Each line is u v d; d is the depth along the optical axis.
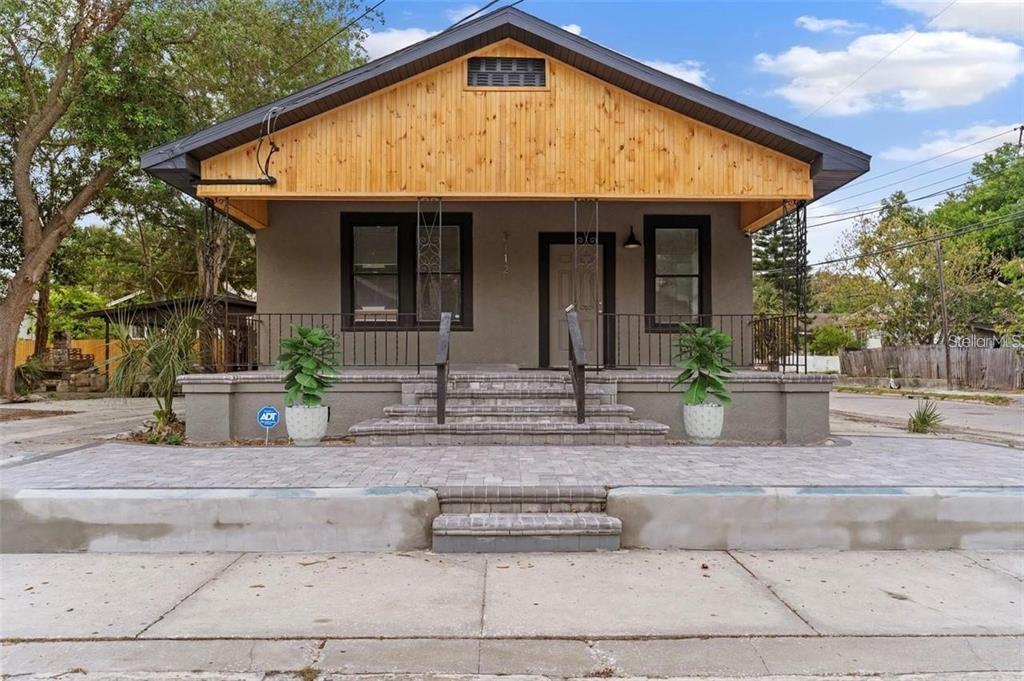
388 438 7.69
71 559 5.05
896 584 4.54
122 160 15.53
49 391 19.88
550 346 11.09
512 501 5.44
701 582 4.55
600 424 7.70
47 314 23.19
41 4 14.63
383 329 10.87
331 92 8.66
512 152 9.07
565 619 3.96
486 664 3.49
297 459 6.86
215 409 8.45
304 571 4.77
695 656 3.57
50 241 16.64
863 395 25.19
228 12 15.84
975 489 5.48
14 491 5.32
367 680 3.34
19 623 3.91
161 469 6.38
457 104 9.05
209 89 18.34
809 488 5.44
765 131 8.80
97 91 14.42
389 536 5.25
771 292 38.06
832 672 3.42
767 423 8.65
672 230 11.18
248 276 25.36
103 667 3.44
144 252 24.28
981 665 3.50
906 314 30.80
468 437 7.67
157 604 4.18
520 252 11.07
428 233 9.60
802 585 4.50
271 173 8.95
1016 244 32.16
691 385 8.16
